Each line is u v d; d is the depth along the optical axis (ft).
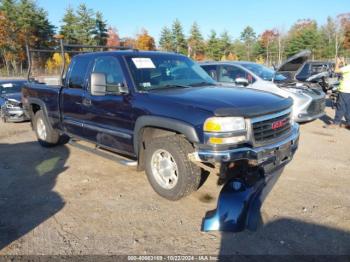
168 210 12.46
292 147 13.03
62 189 14.75
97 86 14.01
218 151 10.78
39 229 11.34
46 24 165.17
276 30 212.02
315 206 12.42
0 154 20.92
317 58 185.16
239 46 219.20
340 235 10.51
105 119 15.14
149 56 15.60
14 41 146.82
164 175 13.12
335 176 15.44
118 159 15.02
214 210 12.09
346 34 180.24
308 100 24.93
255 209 10.97
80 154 20.24
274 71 29.19
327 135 23.84
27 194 14.30
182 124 11.46
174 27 201.46
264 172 11.68
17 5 153.79
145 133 13.51
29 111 22.48
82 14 169.78
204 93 12.85
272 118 11.92
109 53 15.47
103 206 12.96
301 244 10.08
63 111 18.40
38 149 21.80
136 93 13.58
